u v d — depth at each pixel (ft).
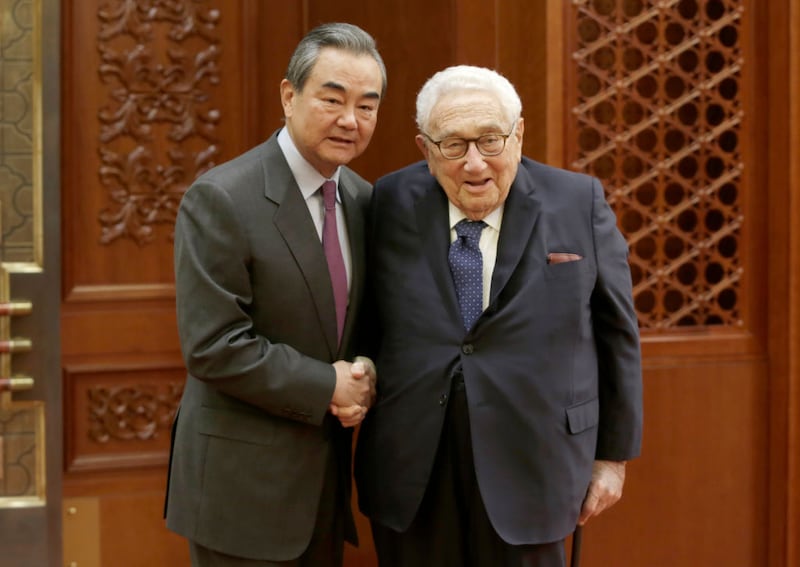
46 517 10.18
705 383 10.67
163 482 11.43
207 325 6.71
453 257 7.02
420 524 7.21
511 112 6.68
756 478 10.84
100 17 11.11
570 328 6.88
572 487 6.93
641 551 10.57
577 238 7.02
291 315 6.98
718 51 10.62
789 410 10.68
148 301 11.41
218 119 11.57
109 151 11.23
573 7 10.00
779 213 10.70
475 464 6.77
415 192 7.29
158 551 11.43
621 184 10.42
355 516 11.46
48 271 10.06
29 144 10.01
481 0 10.18
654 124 10.62
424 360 6.93
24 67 9.98
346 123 6.73
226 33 11.56
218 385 6.79
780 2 10.57
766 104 10.74
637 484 10.53
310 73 6.73
